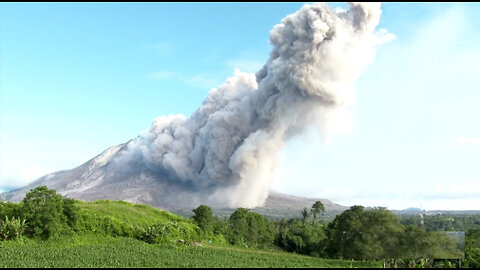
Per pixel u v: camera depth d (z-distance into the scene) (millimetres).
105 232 58438
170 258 44375
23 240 50125
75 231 55969
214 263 42656
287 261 46500
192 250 53531
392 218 44688
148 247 52969
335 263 44750
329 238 50656
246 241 70375
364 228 44969
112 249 48656
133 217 66500
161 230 59906
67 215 56031
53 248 48250
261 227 72188
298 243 63625
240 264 42969
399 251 42000
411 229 42125
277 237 69000
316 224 79500
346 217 47250
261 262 45156
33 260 39438
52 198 53875
